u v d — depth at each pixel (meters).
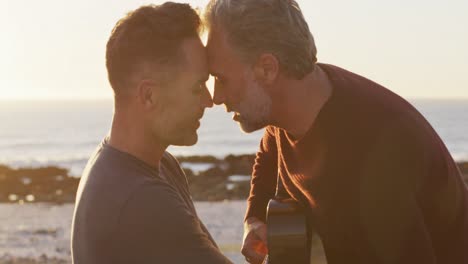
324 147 2.48
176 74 2.17
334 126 2.46
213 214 31.38
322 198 2.55
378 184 2.42
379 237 2.48
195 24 2.22
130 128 2.20
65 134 156.00
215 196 40.38
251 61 2.43
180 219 2.11
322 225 2.64
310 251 2.63
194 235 2.12
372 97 2.46
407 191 2.41
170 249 2.08
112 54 2.19
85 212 2.14
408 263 2.45
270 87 2.47
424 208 2.48
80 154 99.81
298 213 2.63
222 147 110.19
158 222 2.07
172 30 2.16
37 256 21.83
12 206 39.66
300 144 2.54
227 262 2.14
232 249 19.67
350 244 2.57
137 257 2.07
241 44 2.41
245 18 2.40
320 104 2.50
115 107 2.24
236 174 53.16
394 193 2.41
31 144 124.00
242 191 41.50
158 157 2.25
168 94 2.18
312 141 2.50
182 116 2.20
